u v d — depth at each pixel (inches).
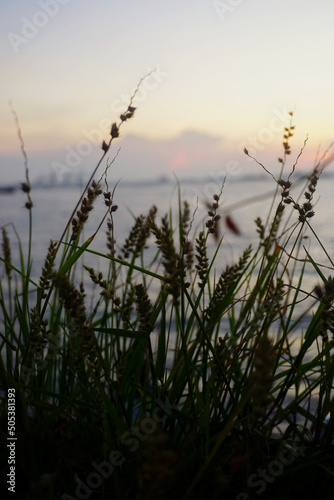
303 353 23.0
